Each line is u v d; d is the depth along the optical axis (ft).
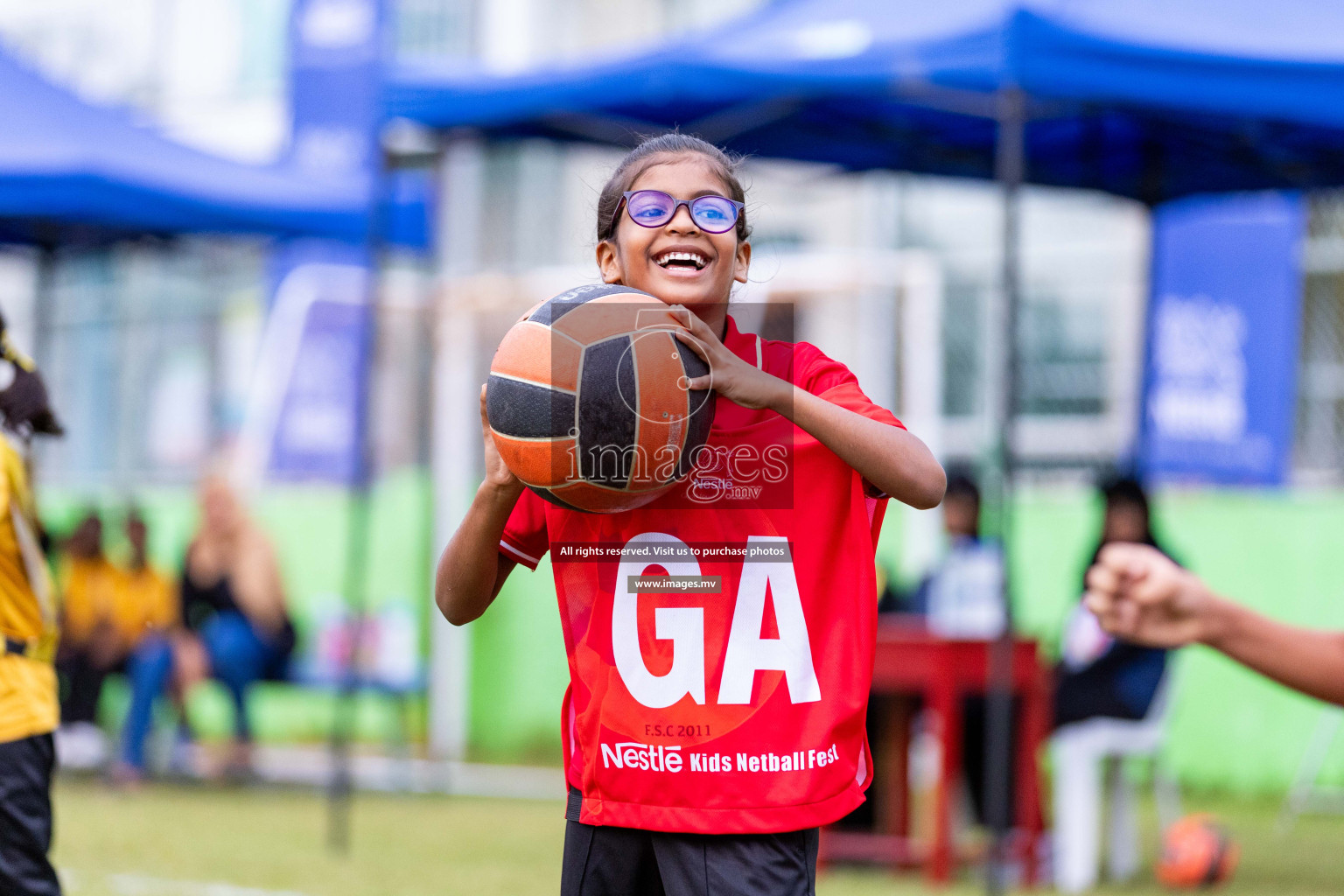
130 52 53.47
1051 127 29.96
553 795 33.42
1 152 33.24
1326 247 33.94
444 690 38.68
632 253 9.65
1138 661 24.06
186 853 25.64
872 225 39.45
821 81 23.45
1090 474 36.29
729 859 9.35
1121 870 24.40
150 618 34.58
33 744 14.32
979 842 26.76
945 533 28.58
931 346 37.60
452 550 9.91
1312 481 33.78
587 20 43.50
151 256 46.26
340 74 41.93
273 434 43.45
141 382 49.60
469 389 38.75
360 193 36.86
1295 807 30.53
